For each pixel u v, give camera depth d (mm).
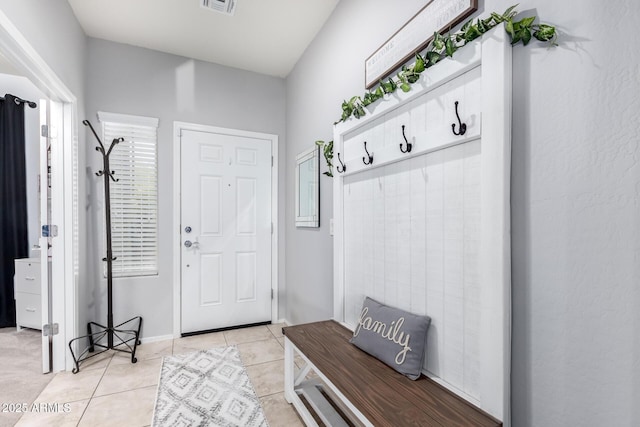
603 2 793
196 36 2605
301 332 1794
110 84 2645
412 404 1080
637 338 735
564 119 871
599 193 801
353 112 1851
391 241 1562
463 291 1169
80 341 2352
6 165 3137
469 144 1150
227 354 2486
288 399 1824
